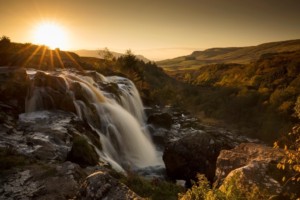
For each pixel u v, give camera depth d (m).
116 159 21.31
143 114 32.88
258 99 56.72
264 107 52.94
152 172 19.20
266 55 159.38
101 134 22.11
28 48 40.62
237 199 5.64
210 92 72.31
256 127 49.06
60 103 20.97
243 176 7.71
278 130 45.06
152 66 94.44
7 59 32.28
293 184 7.46
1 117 16.47
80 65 38.50
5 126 15.80
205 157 16.08
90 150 14.55
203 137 16.72
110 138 23.00
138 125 27.84
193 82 124.19
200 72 160.12
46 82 21.59
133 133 25.69
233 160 10.68
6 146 13.17
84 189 4.94
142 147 24.91
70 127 17.45
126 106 30.23
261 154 10.45
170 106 42.19
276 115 47.66
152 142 26.73
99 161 14.88
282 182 7.63
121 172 14.57
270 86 64.81
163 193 11.84
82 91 23.83
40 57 36.12
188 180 16.75
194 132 17.48
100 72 37.97
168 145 17.70
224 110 56.69
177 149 17.02
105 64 45.28
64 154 13.90
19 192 9.36
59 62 36.09
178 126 32.03
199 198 5.80
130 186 11.92
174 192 12.10
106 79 34.41
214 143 16.33
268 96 56.25
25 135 15.23
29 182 10.02
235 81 85.25
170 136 27.25
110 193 4.74
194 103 64.81
